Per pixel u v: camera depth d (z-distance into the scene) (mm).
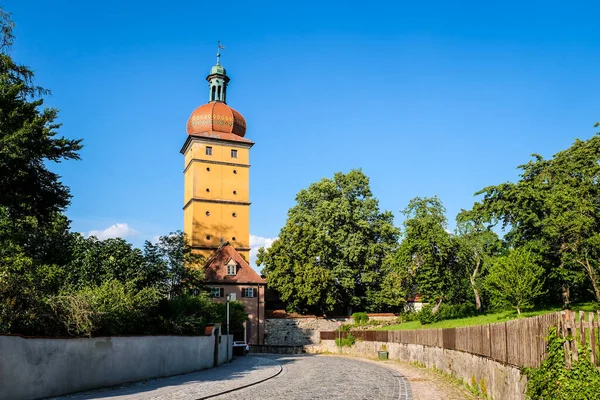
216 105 86438
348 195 77500
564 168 48250
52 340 17406
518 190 48844
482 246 55344
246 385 20922
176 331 28828
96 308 20625
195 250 78438
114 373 21250
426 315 56000
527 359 11953
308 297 69875
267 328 71250
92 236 31219
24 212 26078
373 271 74312
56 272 24328
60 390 17703
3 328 16969
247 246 81688
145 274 30422
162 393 18297
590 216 41531
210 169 82312
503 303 42969
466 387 19500
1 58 21969
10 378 15203
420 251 56594
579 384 8984
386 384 21078
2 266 19594
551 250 45531
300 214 77188
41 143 22953
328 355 54688
